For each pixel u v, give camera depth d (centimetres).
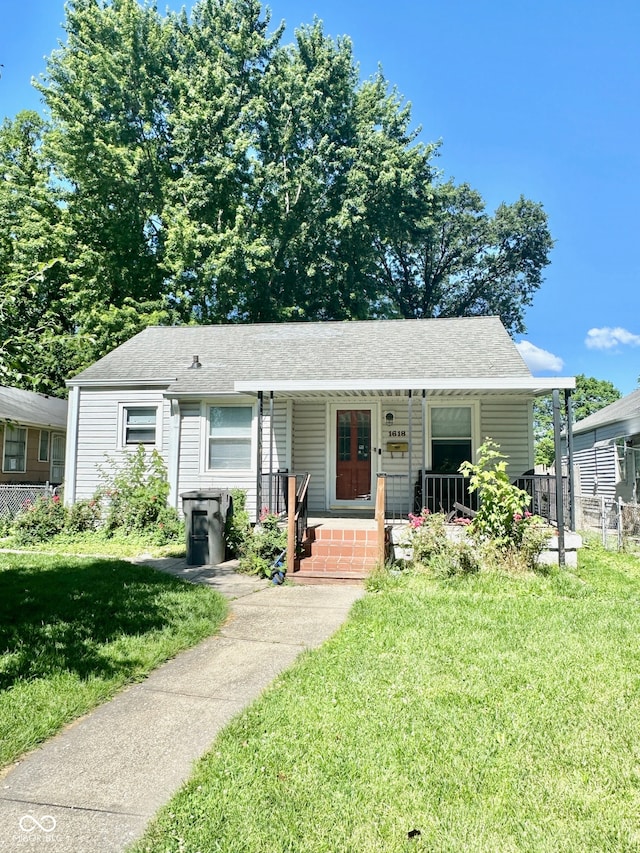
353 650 476
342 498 1191
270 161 2622
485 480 830
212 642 518
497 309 3781
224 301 2273
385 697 382
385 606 620
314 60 2684
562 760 303
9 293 570
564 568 826
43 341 636
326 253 2653
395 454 1180
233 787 278
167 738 334
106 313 2067
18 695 379
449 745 318
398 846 236
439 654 464
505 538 791
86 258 2100
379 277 3544
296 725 343
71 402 1305
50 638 495
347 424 1203
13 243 1583
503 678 413
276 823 250
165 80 2455
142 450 1243
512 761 302
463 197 3628
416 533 820
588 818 255
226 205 2322
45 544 1101
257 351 1321
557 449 857
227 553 951
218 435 1212
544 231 3625
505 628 535
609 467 1856
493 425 1152
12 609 585
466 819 253
